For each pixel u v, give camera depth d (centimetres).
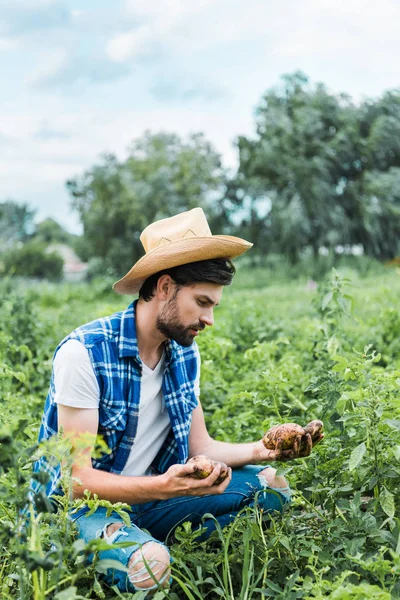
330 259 2791
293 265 2883
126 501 253
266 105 3153
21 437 332
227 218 3397
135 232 3691
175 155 4009
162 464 291
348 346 501
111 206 3634
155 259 255
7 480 263
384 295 834
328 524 263
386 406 278
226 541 254
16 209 9700
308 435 270
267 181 3059
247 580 238
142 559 242
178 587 261
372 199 2953
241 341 576
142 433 279
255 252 3095
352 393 271
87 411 263
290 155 2934
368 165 3034
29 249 5003
